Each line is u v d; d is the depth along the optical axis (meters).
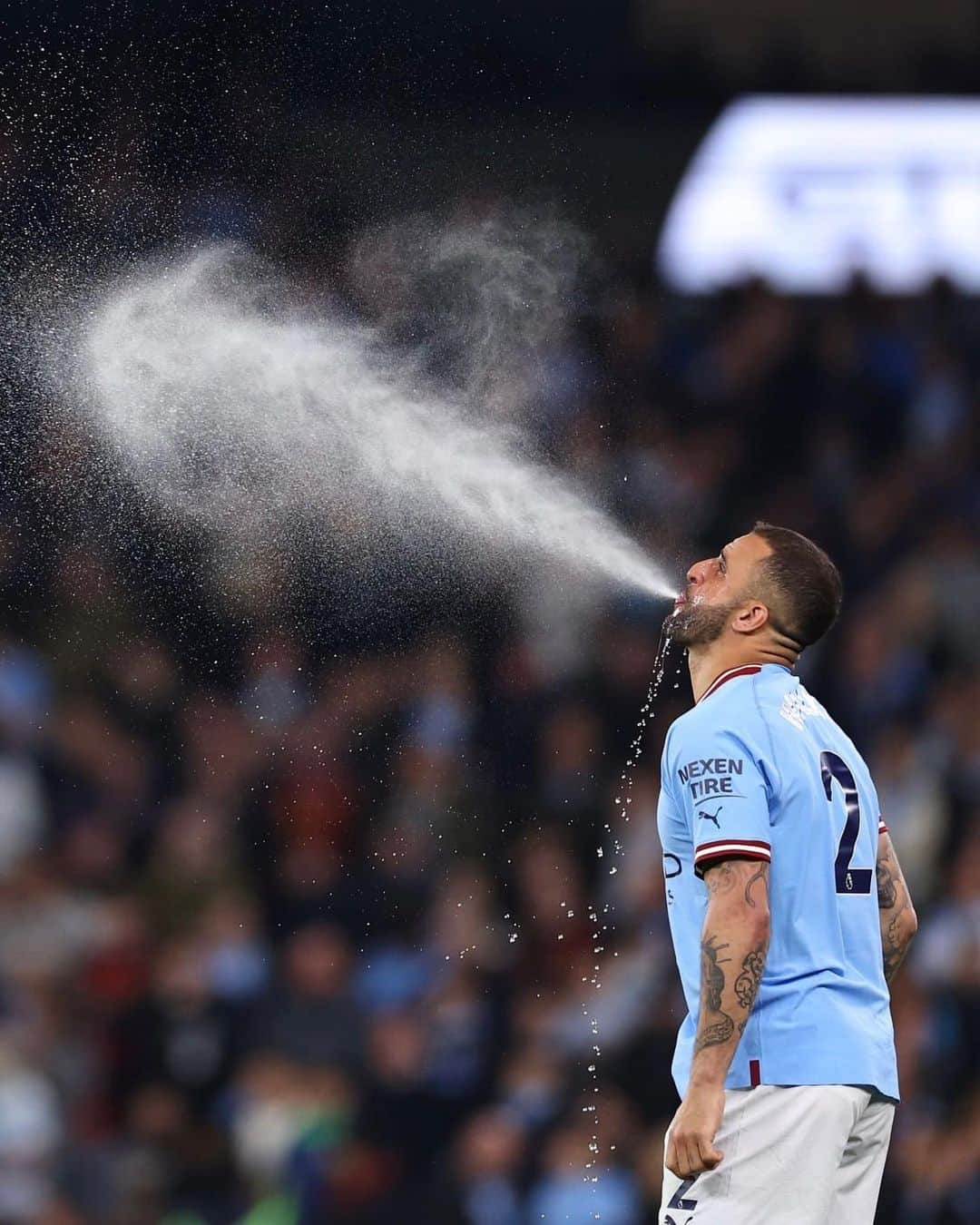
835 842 8.40
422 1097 18.45
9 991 18.88
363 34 27.73
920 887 21.88
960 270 32.19
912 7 32.50
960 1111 18.44
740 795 8.12
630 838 22.61
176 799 22.75
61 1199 17.28
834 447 29.84
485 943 21.05
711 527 28.12
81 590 23.14
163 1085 18.41
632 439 28.77
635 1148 18.00
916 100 32.72
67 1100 18.00
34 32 25.73
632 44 31.39
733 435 29.75
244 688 23.56
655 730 24.66
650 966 20.14
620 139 31.31
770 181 31.97
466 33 29.22
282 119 26.83
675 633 8.91
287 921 21.11
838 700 25.42
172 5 26.41
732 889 7.95
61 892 20.72
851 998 8.23
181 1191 17.73
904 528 28.47
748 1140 8.02
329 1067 18.52
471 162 28.53
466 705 24.25
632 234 30.83
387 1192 17.75
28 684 22.92
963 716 25.11
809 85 32.44
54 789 22.31
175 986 19.14
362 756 23.55
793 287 31.77
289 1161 17.77
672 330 30.42
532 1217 17.58
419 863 22.56
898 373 31.19
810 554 8.91
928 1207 17.73
